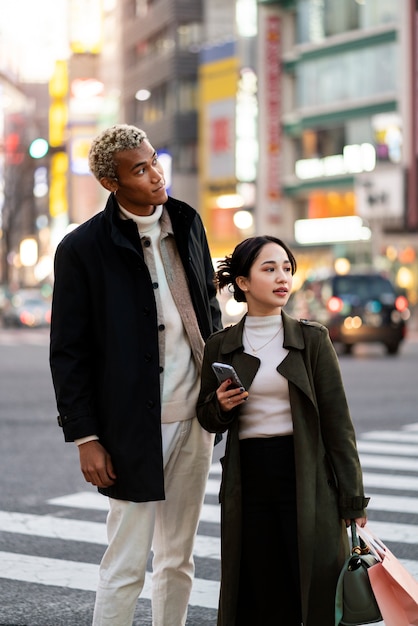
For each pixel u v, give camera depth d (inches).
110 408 189.5
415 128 2068.2
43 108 4938.5
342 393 184.5
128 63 3314.5
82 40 3666.3
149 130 3093.0
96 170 191.0
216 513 363.3
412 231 2066.9
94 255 191.3
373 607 172.7
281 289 184.5
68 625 243.3
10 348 1403.8
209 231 2674.7
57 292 192.5
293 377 181.0
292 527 180.5
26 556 305.7
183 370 194.7
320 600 177.8
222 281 190.7
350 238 2208.4
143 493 187.8
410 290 2038.6
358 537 182.1
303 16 2314.2
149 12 3093.0
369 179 2135.8
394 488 401.7
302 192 2329.0
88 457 188.7
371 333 1099.9
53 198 3922.2
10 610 254.2
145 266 191.5
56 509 370.6
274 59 2370.8
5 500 385.7
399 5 2101.4
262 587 182.4
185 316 194.7
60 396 190.7
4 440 529.7
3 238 3326.8
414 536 324.5
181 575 202.1
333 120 2239.2
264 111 2383.1
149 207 193.9
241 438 184.4
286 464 181.8
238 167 2500.0
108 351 189.9
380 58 2142.0
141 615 252.4
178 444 195.9
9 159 3363.7
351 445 182.5
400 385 772.0
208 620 246.8
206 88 2684.5
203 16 2908.5
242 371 183.8
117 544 192.2
